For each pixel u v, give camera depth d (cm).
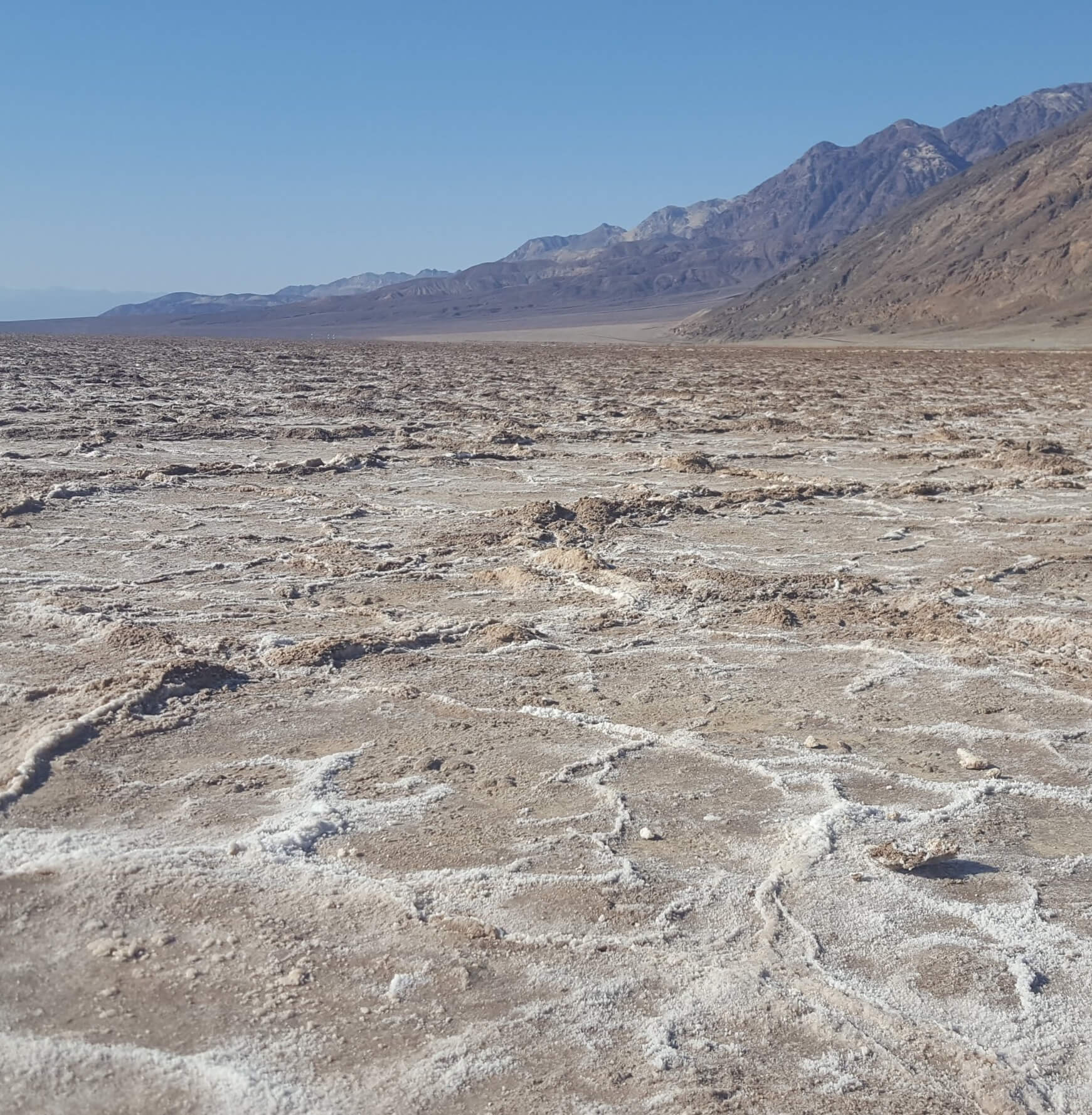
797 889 553
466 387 4062
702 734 741
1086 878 575
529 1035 441
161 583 1109
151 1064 420
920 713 793
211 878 539
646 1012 459
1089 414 3219
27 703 757
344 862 560
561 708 779
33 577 1111
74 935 493
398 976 472
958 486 1794
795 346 11725
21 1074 413
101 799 617
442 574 1173
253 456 2064
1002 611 1062
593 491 1756
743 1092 417
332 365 5397
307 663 852
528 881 549
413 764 677
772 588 1112
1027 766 709
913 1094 420
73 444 2145
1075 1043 451
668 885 552
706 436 2577
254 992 461
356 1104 405
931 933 521
